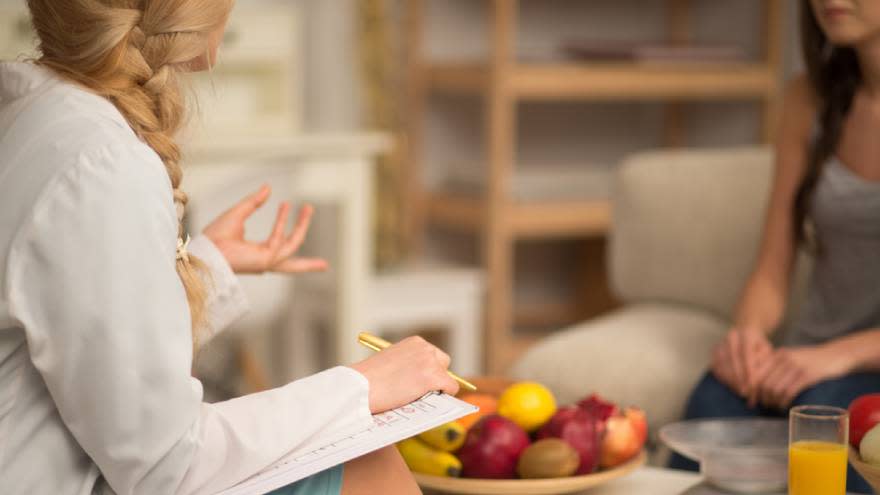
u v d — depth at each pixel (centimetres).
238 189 318
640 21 453
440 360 148
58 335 121
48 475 127
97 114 129
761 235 279
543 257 451
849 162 236
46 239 121
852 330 238
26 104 132
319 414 134
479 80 384
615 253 304
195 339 153
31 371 128
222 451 129
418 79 414
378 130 402
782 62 434
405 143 416
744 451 173
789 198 248
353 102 409
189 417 126
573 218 393
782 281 247
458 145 430
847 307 238
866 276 233
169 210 127
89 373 121
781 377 219
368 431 137
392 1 412
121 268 121
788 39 434
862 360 219
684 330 275
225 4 141
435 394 147
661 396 253
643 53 394
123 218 122
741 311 245
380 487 145
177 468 126
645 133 460
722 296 288
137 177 124
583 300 448
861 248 233
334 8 402
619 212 303
